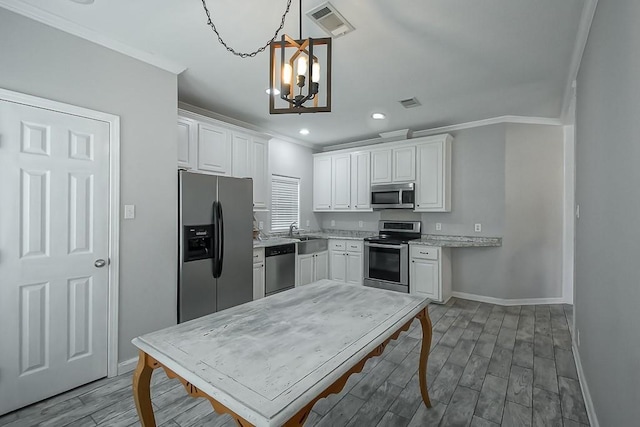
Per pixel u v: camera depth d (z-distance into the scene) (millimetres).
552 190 4086
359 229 5363
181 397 2031
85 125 2156
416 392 2094
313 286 2139
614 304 1403
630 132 1202
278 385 928
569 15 1940
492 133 4098
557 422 1797
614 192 1421
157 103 2559
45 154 1987
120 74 2336
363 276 4637
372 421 1810
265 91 3207
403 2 1835
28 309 1933
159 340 1253
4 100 1833
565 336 3008
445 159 4184
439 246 3930
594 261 1851
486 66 2617
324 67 2625
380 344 1312
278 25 2076
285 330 1356
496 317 3551
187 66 2678
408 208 4547
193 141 3283
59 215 2047
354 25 2064
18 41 1883
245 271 3291
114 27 2115
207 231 2916
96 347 2215
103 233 2240
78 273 2127
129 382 2213
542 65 2596
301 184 5414
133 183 2412
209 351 1154
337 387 1103
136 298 2430
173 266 2684
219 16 1987
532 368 2398
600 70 1690
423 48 2346
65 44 2066
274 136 4852
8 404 1859
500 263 4047
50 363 2016
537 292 4066
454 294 4398
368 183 4871
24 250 1917
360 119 4109
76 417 1838
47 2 1866
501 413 1873
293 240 4418
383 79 2879
